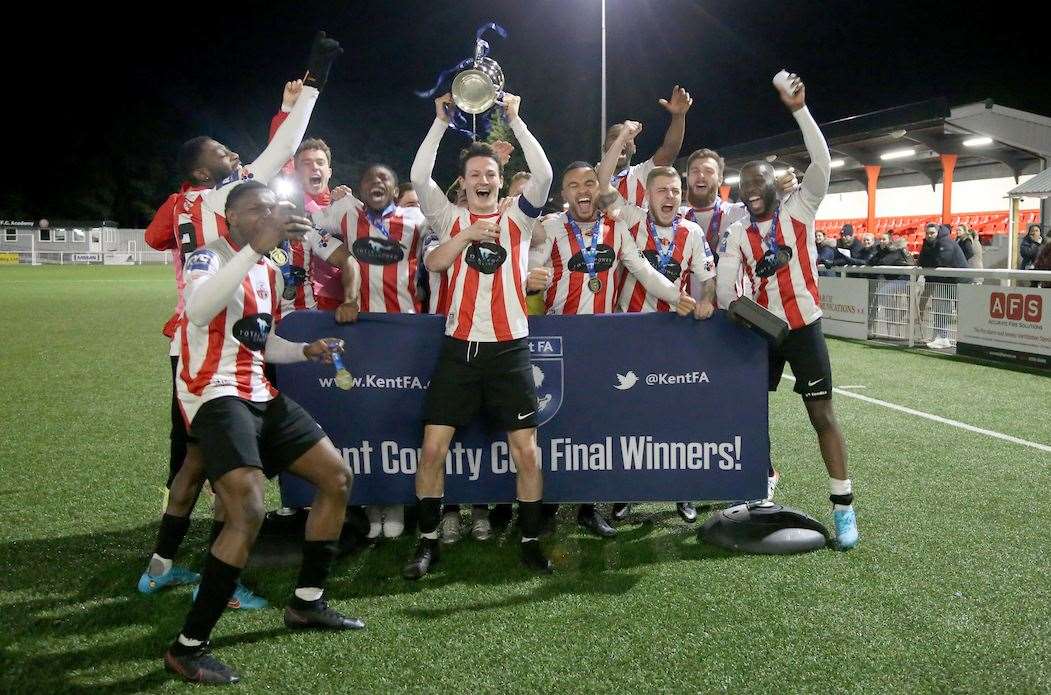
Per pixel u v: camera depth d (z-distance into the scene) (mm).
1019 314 8688
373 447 3869
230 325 2795
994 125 14281
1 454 5348
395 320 3811
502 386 3445
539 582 3363
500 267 3412
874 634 2855
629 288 4191
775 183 3705
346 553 3713
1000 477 4699
